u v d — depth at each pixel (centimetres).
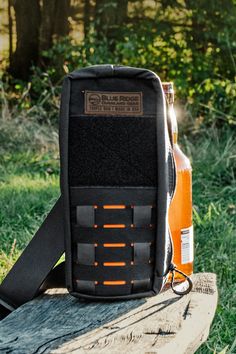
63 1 538
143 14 511
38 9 544
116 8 511
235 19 472
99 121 118
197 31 488
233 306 192
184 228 132
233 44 445
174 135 131
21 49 549
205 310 120
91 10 536
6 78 539
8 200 291
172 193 124
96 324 112
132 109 118
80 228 119
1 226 257
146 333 107
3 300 128
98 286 120
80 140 118
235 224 266
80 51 493
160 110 118
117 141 117
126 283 120
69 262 121
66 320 114
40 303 124
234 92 438
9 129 434
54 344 102
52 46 539
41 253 126
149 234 119
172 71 479
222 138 414
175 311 117
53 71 518
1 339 105
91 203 118
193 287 132
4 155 409
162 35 488
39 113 467
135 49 473
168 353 102
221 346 166
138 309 118
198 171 353
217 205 294
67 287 122
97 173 117
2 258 205
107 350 100
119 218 118
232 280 210
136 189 118
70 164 118
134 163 117
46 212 262
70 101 118
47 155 403
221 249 225
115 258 119
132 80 118
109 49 516
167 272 124
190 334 111
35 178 349
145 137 118
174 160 125
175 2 493
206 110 459
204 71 476
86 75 118
